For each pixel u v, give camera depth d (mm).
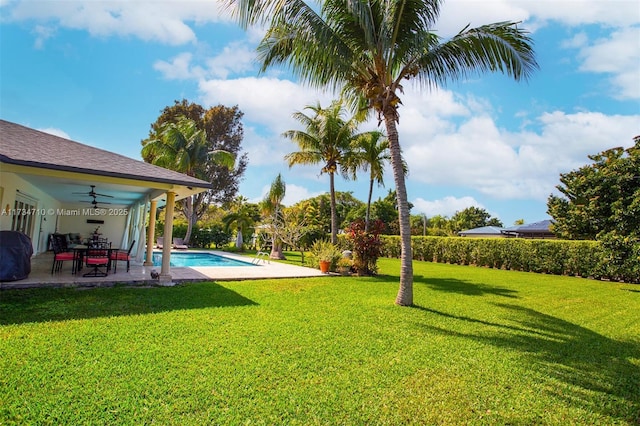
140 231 15234
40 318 5328
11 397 2967
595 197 14281
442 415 3102
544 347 5227
